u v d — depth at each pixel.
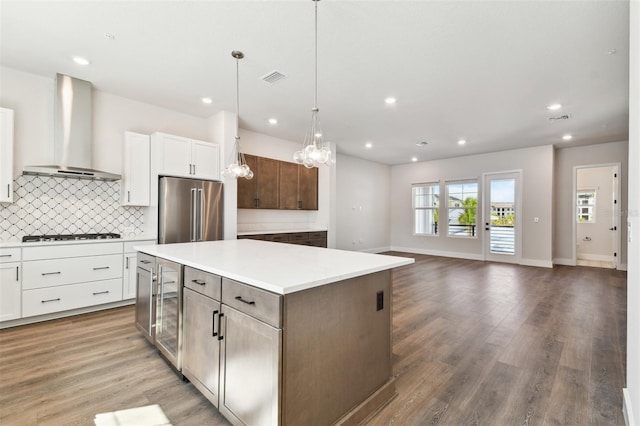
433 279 4.95
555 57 2.74
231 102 3.95
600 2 2.01
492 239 6.85
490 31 2.36
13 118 2.96
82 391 1.87
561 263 6.43
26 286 2.89
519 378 2.04
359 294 1.66
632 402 1.48
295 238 5.48
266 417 1.32
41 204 3.30
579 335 2.71
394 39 2.49
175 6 2.12
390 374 1.88
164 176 3.84
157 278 2.28
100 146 3.63
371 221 8.08
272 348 1.29
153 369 2.14
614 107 3.96
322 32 2.41
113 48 2.68
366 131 5.21
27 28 2.39
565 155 6.38
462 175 7.32
